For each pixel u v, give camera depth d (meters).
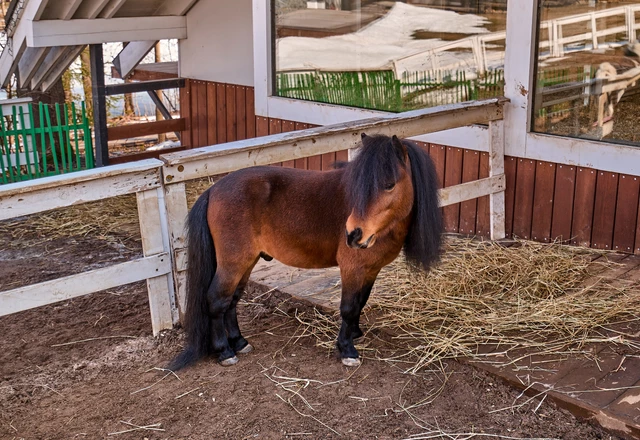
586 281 4.64
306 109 6.94
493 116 5.46
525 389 3.40
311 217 3.53
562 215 5.45
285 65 7.12
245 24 7.71
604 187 5.18
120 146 11.98
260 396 3.46
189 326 3.75
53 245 6.18
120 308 4.75
